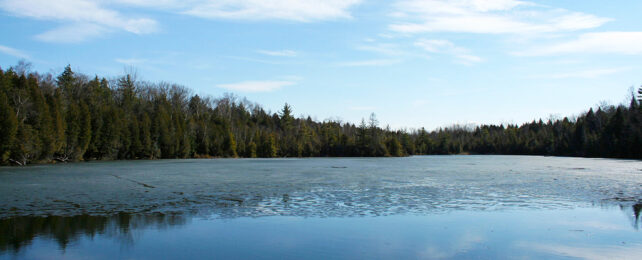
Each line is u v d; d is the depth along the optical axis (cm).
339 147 13812
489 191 3041
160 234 1673
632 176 4431
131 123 9444
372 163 8031
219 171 5203
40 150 6744
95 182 3622
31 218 1981
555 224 1884
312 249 1471
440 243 1557
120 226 1811
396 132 17812
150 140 9750
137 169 5497
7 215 2055
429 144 18200
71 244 1527
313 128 16488
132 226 1812
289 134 14050
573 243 1573
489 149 18350
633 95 12662
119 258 1365
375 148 13475
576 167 6325
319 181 3794
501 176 4450
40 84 9238
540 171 5350
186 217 2012
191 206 2328
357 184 3516
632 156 10375
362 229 1767
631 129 10512
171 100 12912
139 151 9456
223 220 1944
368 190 3080
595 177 4303
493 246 1525
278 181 3788
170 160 9112
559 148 14375
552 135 15362
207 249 1466
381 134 14288
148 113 10912
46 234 1667
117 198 2625
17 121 6275
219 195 2781
